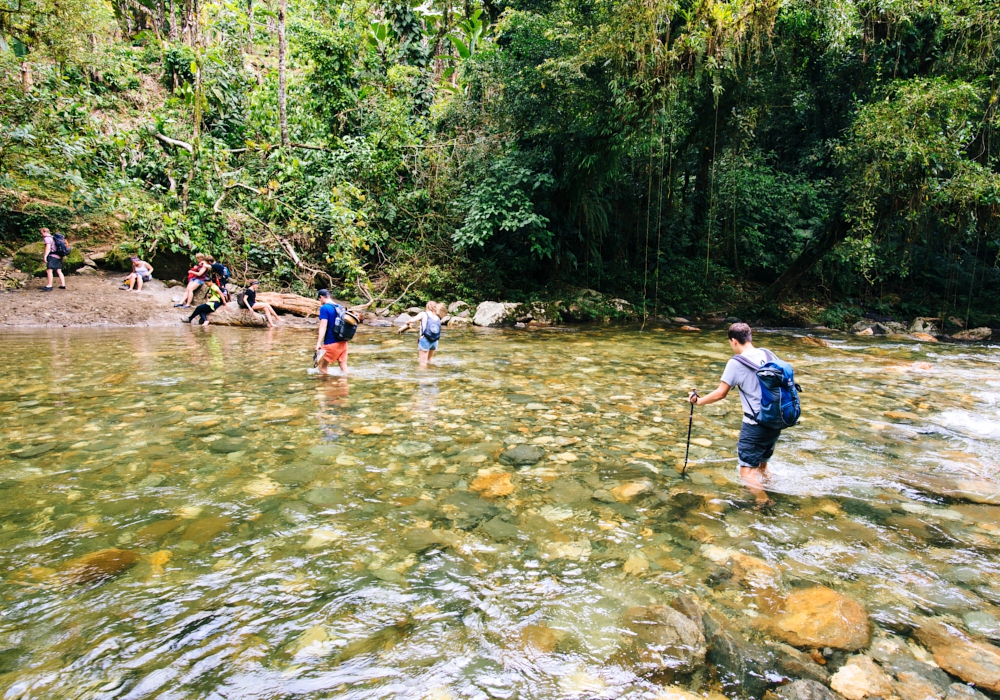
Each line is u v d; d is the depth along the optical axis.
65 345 10.11
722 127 18.72
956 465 5.03
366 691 2.22
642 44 14.27
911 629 2.69
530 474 4.57
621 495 4.20
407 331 14.08
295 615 2.69
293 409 6.30
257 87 20.83
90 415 5.85
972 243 21.47
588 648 2.51
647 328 16.42
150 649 2.42
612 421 6.24
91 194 14.89
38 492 3.95
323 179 17.34
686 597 2.90
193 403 6.43
